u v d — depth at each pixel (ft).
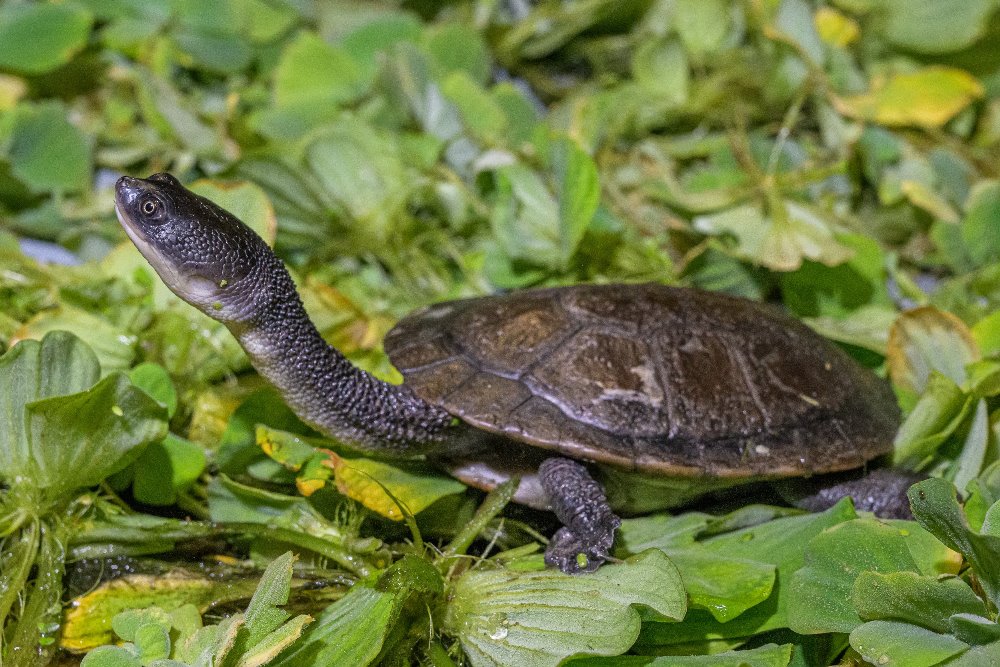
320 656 4.25
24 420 4.38
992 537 4.16
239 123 5.19
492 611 4.32
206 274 4.38
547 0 5.89
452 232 5.15
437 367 4.46
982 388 4.58
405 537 4.49
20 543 4.39
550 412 4.41
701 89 5.44
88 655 4.22
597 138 5.22
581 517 4.37
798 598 4.31
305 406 4.45
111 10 5.73
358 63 5.63
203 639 4.22
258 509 4.49
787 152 5.32
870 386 4.64
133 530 4.42
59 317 4.61
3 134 5.14
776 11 5.29
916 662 4.20
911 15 5.51
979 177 5.30
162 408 4.43
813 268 4.97
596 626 4.26
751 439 4.46
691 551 4.39
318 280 4.94
